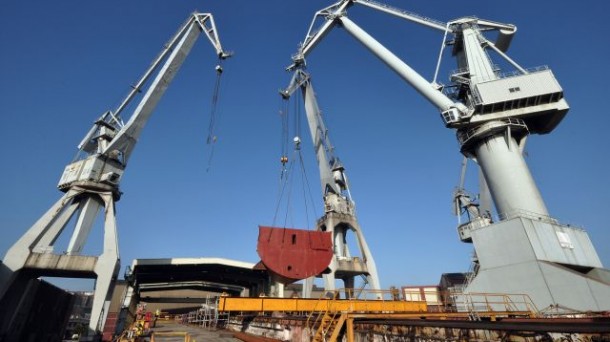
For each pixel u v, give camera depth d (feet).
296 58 155.43
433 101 123.44
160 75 147.74
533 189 100.48
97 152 142.10
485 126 110.52
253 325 71.97
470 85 120.47
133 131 143.74
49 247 118.21
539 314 68.85
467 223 180.24
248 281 237.25
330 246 74.95
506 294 78.69
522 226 81.51
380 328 31.83
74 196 129.80
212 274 233.35
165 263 192.75
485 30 137.39
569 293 70.69
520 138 112.88
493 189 107.14
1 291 105.81
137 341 68.28
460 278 242.17
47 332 125.39
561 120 110.01
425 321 29.45
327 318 43.34
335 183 152.35
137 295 228.02
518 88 110.01
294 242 72.49
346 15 156.25
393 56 138.41
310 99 159.94
